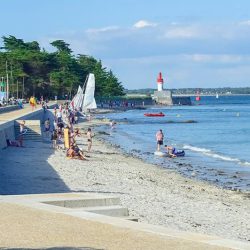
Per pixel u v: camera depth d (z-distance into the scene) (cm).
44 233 1678
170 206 3222
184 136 10338
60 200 2180
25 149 5925
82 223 1808
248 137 10175
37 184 3622
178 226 2689
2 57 19912
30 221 1830
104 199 2228
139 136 9906
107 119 14750
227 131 11669
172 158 6475
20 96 19938
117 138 9319
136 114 19312
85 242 1576
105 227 1755
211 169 5534
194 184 4391
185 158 6544
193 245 1537
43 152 5700
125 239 1605
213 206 3356
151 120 15488
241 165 5959
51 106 14662
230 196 3856
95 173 4431
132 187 3862
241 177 4984
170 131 11581
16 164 4625
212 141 9338
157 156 6581
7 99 15838
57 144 6312
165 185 4162
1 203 2134
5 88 18725
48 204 2130
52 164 4759
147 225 1802
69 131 6075
